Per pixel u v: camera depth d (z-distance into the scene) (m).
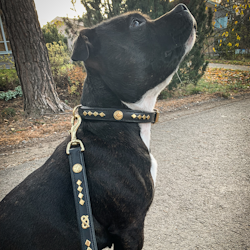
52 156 1.50
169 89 7.72
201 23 7.41
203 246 1.98
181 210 2.43
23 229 1.21
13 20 5.96
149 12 6.54
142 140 1.51
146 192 1.41
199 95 7.82
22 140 4.77
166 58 1.64
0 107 7.19
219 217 2.29
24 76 6.36
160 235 2.14
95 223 1.36
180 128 4.87
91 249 1.14
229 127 4.72
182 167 3.28
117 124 1.45
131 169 1.35
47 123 5.89
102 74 1.53
